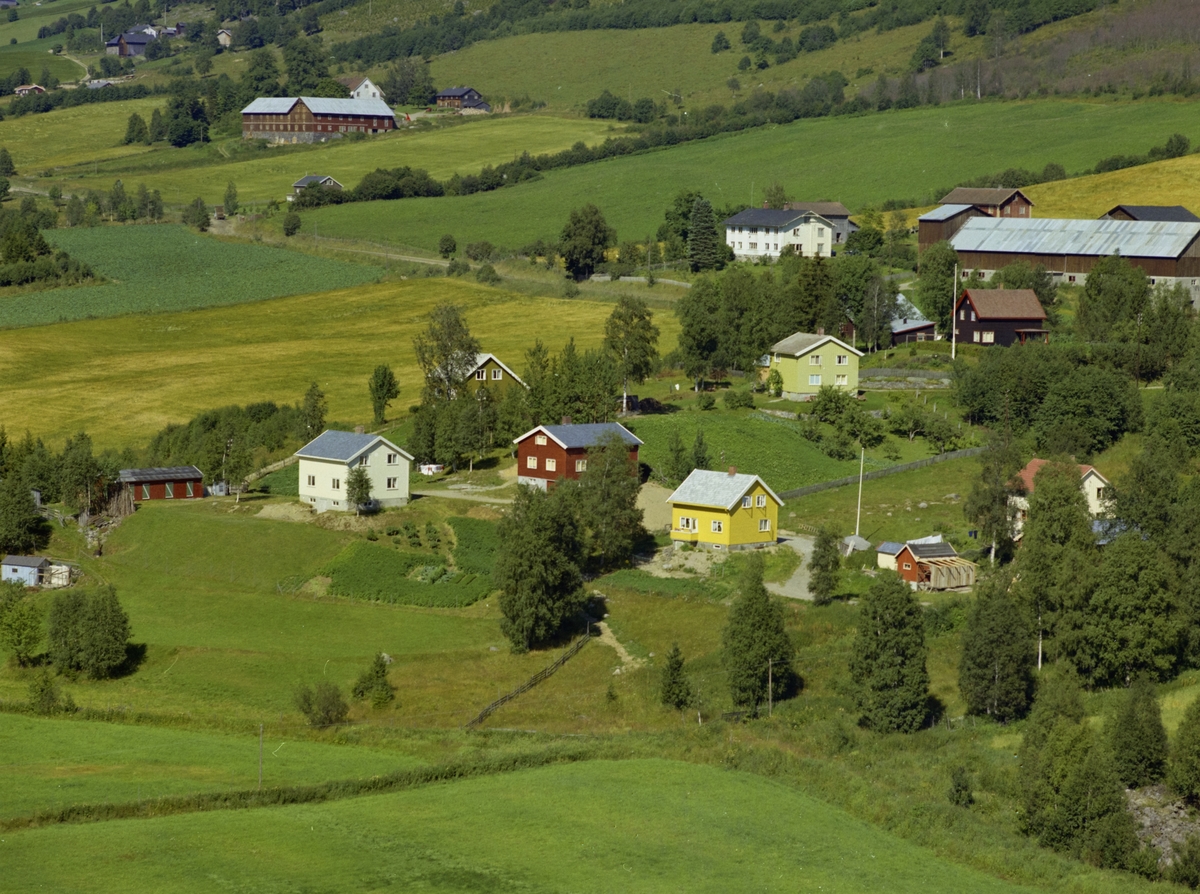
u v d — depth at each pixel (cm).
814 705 12006
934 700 12225
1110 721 10894
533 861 8844
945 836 9738
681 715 11925
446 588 14212
